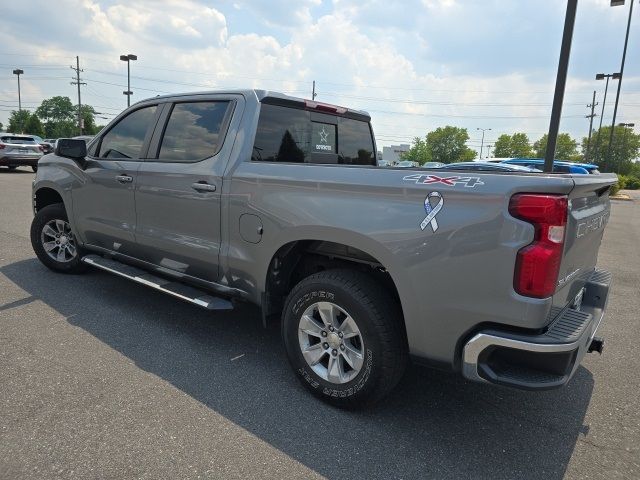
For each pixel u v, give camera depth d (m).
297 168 3.09
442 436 2.79
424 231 2.52
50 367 3.35
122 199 4.30
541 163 17.98
